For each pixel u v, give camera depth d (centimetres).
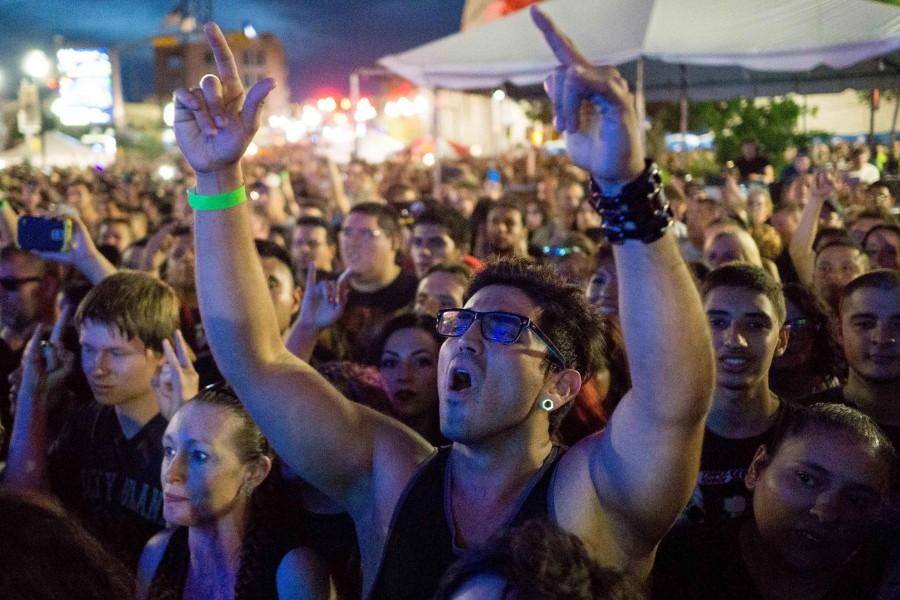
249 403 216
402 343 367
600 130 162
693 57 902
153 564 249
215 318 214
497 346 188
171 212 1290
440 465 202
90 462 310
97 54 4053
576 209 984
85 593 126
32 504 132
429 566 190
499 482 193
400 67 1030
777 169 1895
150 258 644
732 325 281
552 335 192
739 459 278
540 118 2406
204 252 216
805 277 610
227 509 235
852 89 1383
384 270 569
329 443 212
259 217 771
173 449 237
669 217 166
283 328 438
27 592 121
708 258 541
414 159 3847
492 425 188
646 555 187
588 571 126
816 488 212
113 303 300
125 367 300
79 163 3672
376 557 212
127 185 2372
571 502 185
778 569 226
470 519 192
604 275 427
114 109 4138
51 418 353
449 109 4012
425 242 635
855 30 863
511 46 995
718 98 1459
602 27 941
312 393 215
